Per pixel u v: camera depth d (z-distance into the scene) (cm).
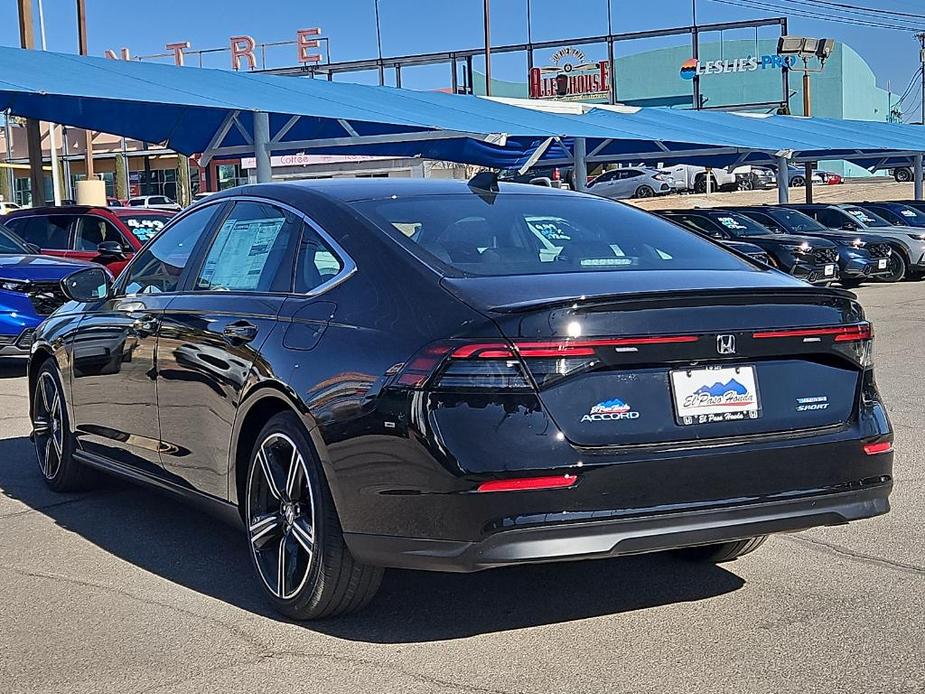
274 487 421
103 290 605
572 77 6531
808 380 391
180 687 360
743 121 2777
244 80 1576
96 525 558
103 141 4497
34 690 358
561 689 353
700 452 364
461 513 350
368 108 1538
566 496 350
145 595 451
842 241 2011
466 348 354
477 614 423
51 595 451
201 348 464
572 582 460
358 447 372
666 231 484
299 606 408
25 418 854
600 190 4797
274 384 412
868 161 3731
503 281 389
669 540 363
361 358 380
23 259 1073
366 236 420
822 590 447
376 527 370
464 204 463
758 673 364
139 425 522
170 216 1459
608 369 359
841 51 7688
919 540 516
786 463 378
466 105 1884
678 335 365
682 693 349
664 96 7869
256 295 454
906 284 2094
